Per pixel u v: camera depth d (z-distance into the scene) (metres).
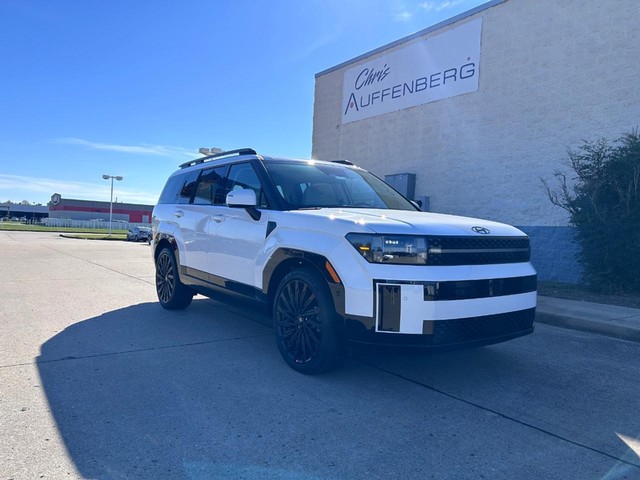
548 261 12.15
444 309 3.92
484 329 4.18
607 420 3.87
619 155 9.82
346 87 18.47
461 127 14.27
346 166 6.53
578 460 3.20
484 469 3.05
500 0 13.24
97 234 50.31
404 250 3.97
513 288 4.41
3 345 5.40
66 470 2.87
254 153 5.91
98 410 3.72
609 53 11.12
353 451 3.21
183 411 3.75
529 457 3.22
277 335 4.88
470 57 14.02
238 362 4.98
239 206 5.15
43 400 3.88
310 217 4.62
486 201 13.60
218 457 3.08
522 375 4.91
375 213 4.71
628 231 9.46
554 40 12.11
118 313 7.31
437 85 14.97
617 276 9.77
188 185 7.28
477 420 3.78
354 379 4.58
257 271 5.17
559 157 11.98
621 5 10.93
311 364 4.48
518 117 12.84
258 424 3.56
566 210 11.39
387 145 16.69
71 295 8.85
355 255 4.08
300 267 4.65
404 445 3.32
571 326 7.34
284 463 3.03
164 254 7.56
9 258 16.09
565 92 11.88
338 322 4.18
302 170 5.82
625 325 6.81
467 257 4.19
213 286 6.08
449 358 5.39
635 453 3.32
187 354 5.23
